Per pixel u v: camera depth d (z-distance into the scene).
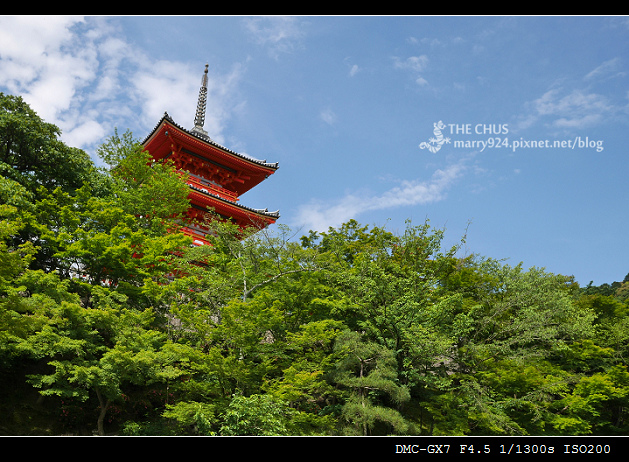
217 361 18.67
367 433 22.23
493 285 31.94
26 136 28.12
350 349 22.61
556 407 26.47
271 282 26.53
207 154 43.88
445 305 25.47
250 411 17.34
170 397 22.80
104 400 21.77
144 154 35.56
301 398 22.28
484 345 25.78
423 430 24.00
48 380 17.75
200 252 28.33
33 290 20.70
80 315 19.17
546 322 26.61
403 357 25.34
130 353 17.88
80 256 24.11
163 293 23.14
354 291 26.55
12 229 16.59
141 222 32.16
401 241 30.88
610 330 33.53
